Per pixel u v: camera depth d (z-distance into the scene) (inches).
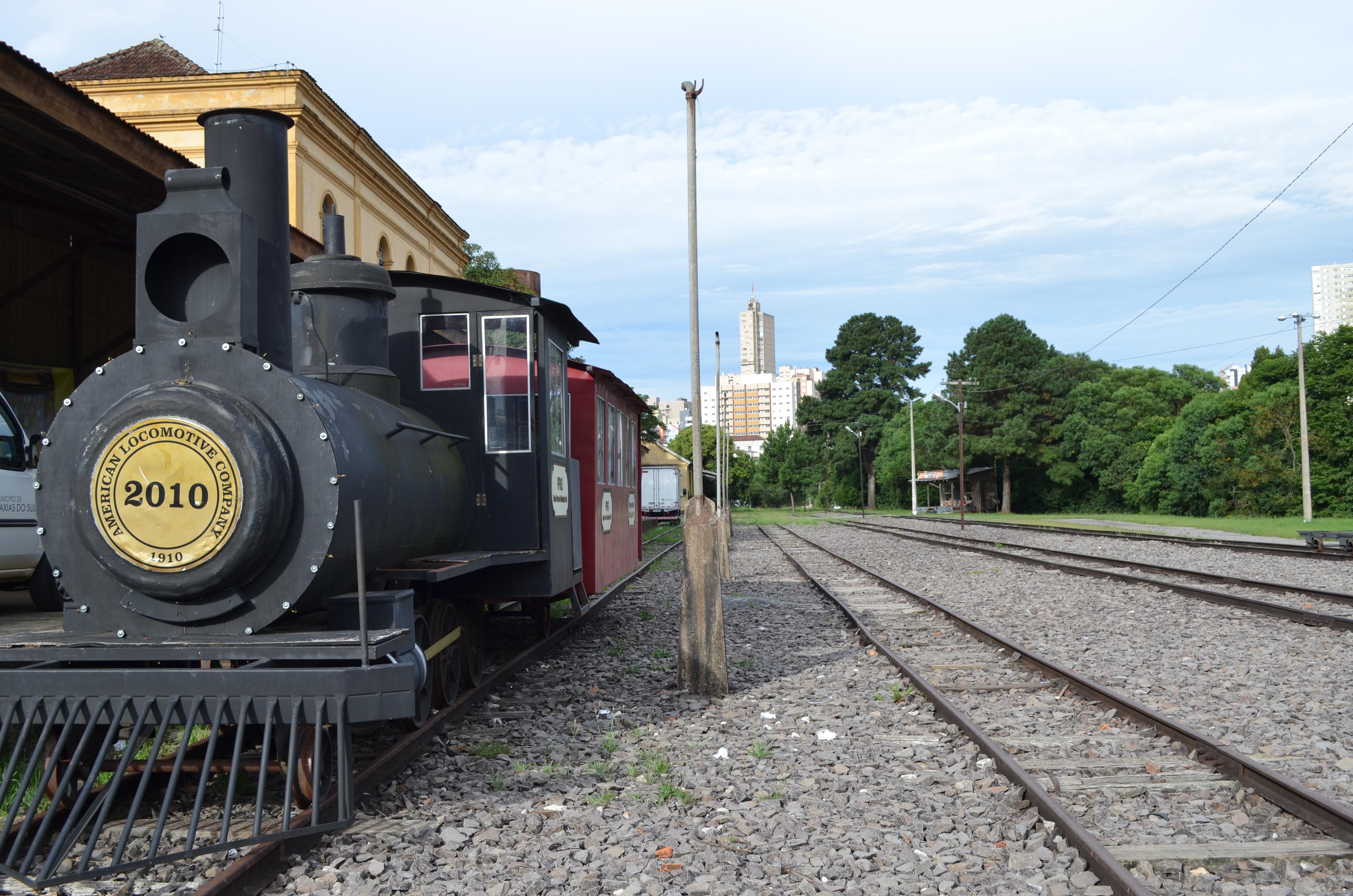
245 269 196.7
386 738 256.4
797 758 243.6
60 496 191.8
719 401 1267.2
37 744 168.4
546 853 176.2
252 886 160.4
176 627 191.2
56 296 612.4
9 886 164.4
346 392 240.2
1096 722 271.6
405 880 163.3
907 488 3828.7
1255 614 471.2
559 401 351.6
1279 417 2129.7
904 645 414.3
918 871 167.8
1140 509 2704.2
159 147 396.5
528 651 381.4
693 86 381.1
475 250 1531.7
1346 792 204.8
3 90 316.5
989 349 3088.1
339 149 1038.4
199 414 185.0
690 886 161.8
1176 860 166.4
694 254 378.0
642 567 844.6
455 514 294.2
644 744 260.1
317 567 191.6
